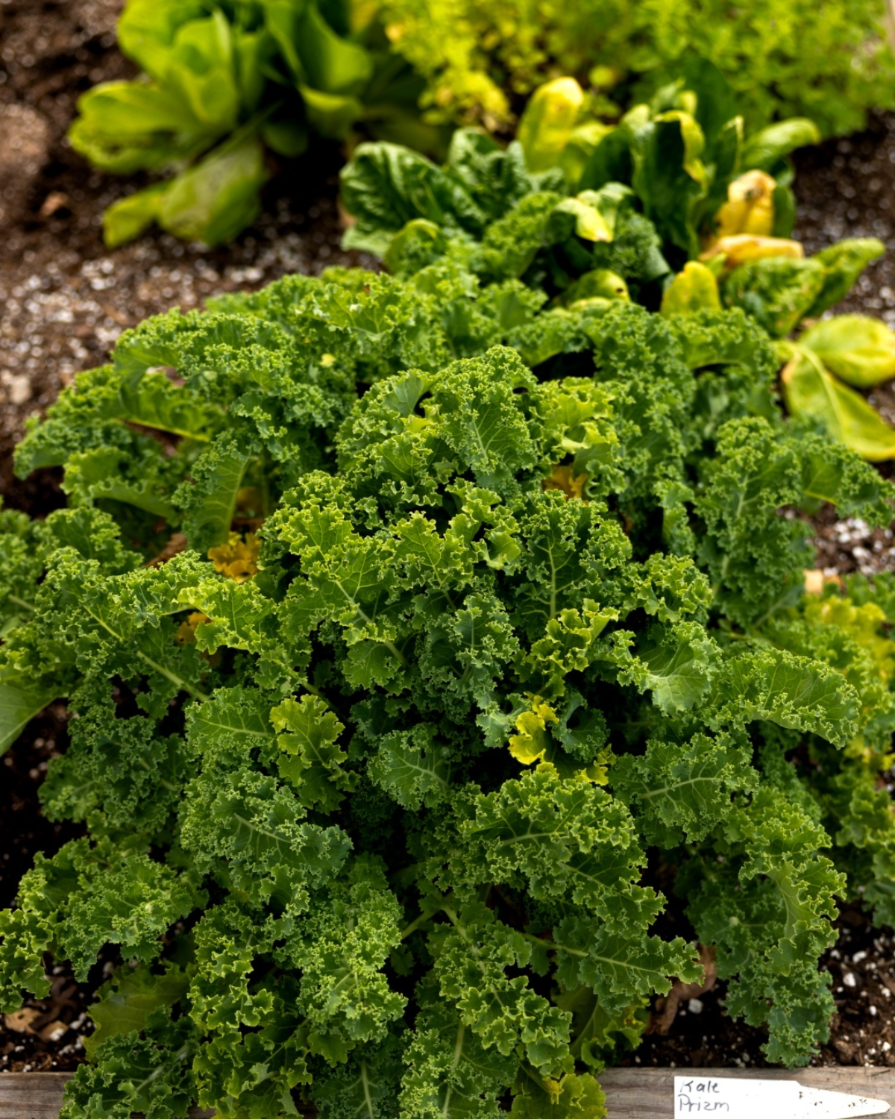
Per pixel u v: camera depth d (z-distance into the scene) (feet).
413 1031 7.70
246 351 8.28
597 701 8.46
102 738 8.16
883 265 13.87
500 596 8.07
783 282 11.42
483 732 7.93
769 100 13.43
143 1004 8.14
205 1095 7.41
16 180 14.66
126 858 8.17
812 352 12.33
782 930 7.99
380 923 7.41
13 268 13.87
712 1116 7.98
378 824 8.19
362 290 9.59
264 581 8.21
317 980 7.17
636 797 7.88
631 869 7.41
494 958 7.47
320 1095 7.54
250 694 7.87
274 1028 7.50
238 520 9.72
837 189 14.58
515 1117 7.55
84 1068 7.77
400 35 13.16
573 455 8.95
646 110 10.94
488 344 9.25
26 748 10.62
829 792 9.36
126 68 15.71
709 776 7.67
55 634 8.20
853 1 13.74
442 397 7.88
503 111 13.41
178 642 8.84
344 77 13.41
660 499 8.76
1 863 10.04
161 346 8.45
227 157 13.69
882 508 9.27
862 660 9.11
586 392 8.34
